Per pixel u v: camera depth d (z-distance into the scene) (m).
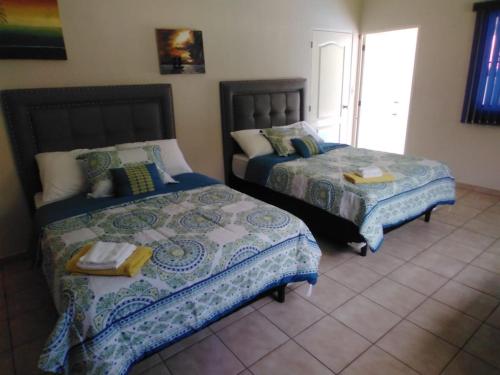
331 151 3.92
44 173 2.68
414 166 3.21
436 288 2.42
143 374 1.78
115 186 2.60
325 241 3.14
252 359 1.86
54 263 1.81
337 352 1.88
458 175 4.50
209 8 3.60
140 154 2.83
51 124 2.85
